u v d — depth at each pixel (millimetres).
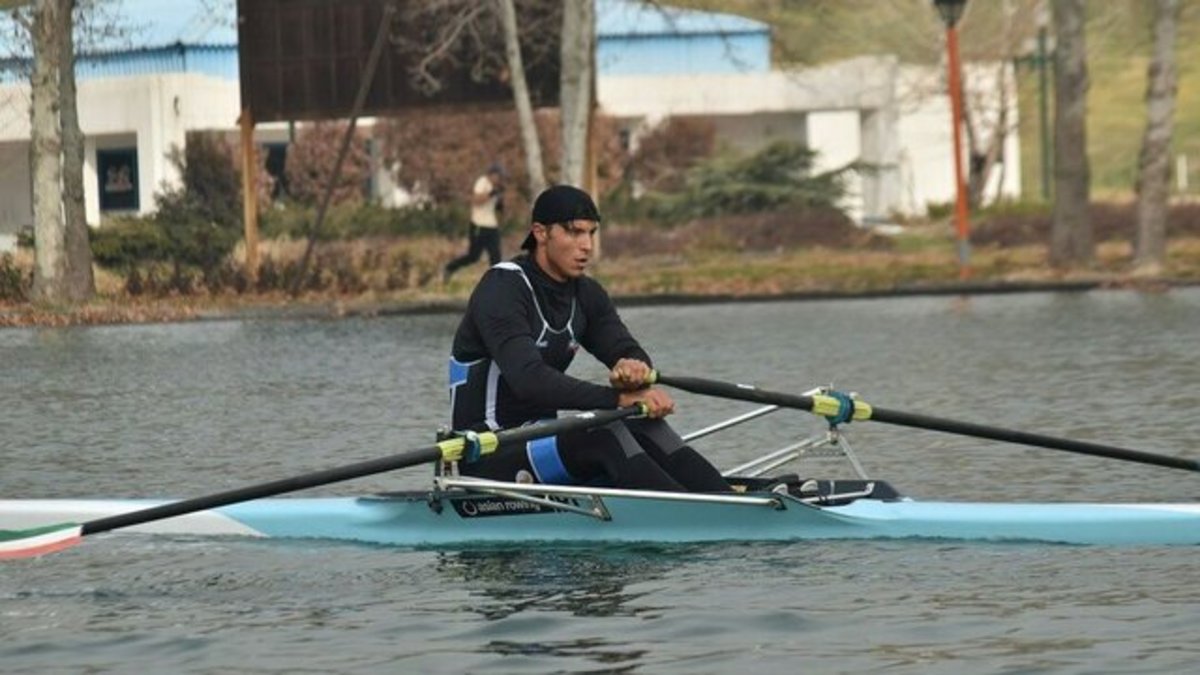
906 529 36656
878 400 62844
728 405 63250
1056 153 128625
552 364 37594
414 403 64625
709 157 192125
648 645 29422
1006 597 32000
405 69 127688
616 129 192375
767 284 125938
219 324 105875
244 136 127250
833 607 31562
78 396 68938
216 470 49688
